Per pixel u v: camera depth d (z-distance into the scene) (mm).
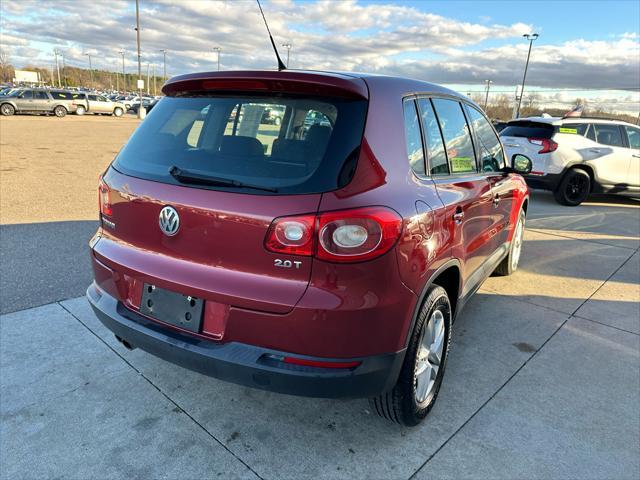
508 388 3115
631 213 9406
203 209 2135
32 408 2674
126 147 2652
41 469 2268
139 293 2432
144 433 2533
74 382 2922
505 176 4047
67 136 19438
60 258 4953
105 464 2316
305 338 2006
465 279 3084
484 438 2621
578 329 4047
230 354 2094
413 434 2627
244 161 2178
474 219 3129
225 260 2119
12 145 15586
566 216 8789
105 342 3377
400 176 2242
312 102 2209
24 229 6012
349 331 2008
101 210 2645
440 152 2797
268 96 2293
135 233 2420
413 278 2215
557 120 9664
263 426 2631
